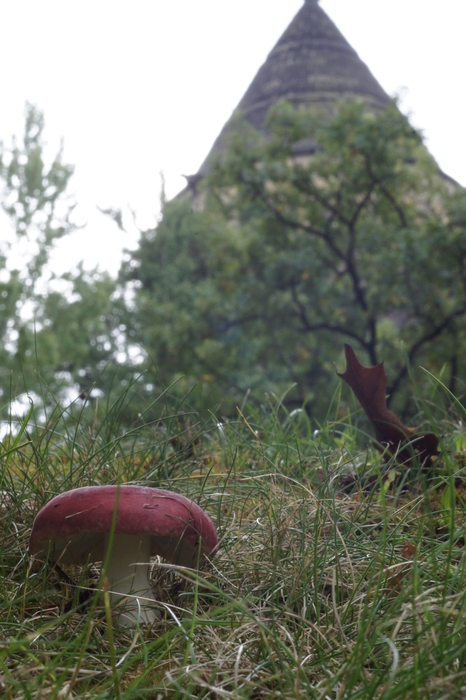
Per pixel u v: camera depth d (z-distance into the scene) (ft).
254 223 64.59
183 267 85.92
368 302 57.57
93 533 5.58
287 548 6.15
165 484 7.54
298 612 5.20
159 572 6.03
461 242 50.65
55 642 4.41
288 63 114.11
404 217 59.52
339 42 116.26
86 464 7.35
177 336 58.59
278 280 57.82
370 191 58.49
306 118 60.85
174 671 3.88
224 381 58.18
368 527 6.80
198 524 5.35
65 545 5.65
